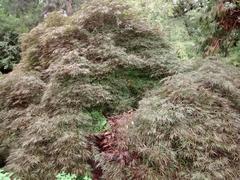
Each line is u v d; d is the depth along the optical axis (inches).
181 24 366.9
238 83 169.8
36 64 211.3
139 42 205.5
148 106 152.5
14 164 152.3
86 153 151.8
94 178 148.1
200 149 136.3
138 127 145.1
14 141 175.3
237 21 214.1
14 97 190.9
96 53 187.9
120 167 138.8
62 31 194.7
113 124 162.2
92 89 173.9
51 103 173.9
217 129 142.6
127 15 209.2
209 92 155.9
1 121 189.2
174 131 139.3
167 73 194.9
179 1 382.9
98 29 202.7
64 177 136.1
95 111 176.2
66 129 159.5
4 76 222.2
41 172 148.7
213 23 227.1
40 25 225.8
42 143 157.2
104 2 201.9
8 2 597.6
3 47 483.2
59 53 190.5
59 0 548.4
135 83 194.2
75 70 171.0
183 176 131.0
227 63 208.2
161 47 213.8
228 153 138.4
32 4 602.5
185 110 146.2
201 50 247.1
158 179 130.3
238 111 157.6
